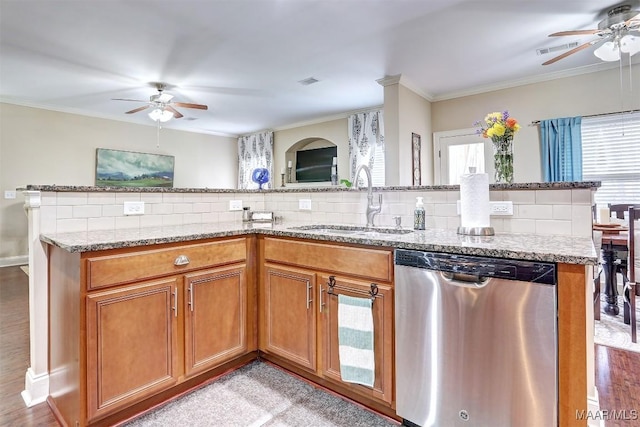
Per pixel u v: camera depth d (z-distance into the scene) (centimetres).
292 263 197
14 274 455
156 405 175
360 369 164
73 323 151
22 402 179
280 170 730
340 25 299
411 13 280
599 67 393
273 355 215
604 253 323
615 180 390
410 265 148
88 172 596
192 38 320
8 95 492
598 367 219
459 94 484
